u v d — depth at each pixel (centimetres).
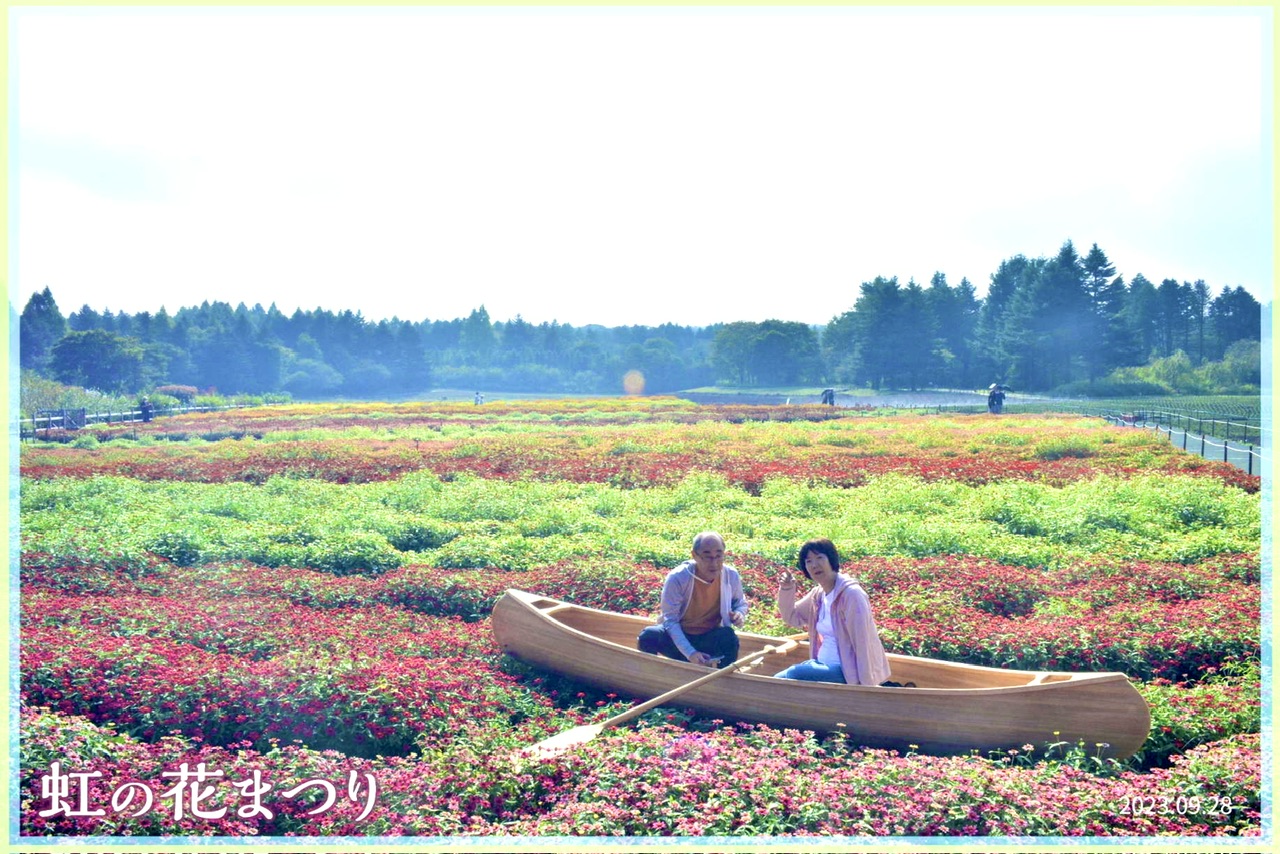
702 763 540
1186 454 2072
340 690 658
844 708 607
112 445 2753
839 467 1953
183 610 873
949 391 8400
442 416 4359
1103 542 1185
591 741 579
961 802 498
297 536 1224
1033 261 8469
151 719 642
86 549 1095
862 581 995
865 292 9300
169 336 10462
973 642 788
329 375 11256
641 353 12356
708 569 693
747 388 11362
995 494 1533
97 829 493
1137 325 8725
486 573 1042
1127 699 558
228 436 3180
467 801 523
